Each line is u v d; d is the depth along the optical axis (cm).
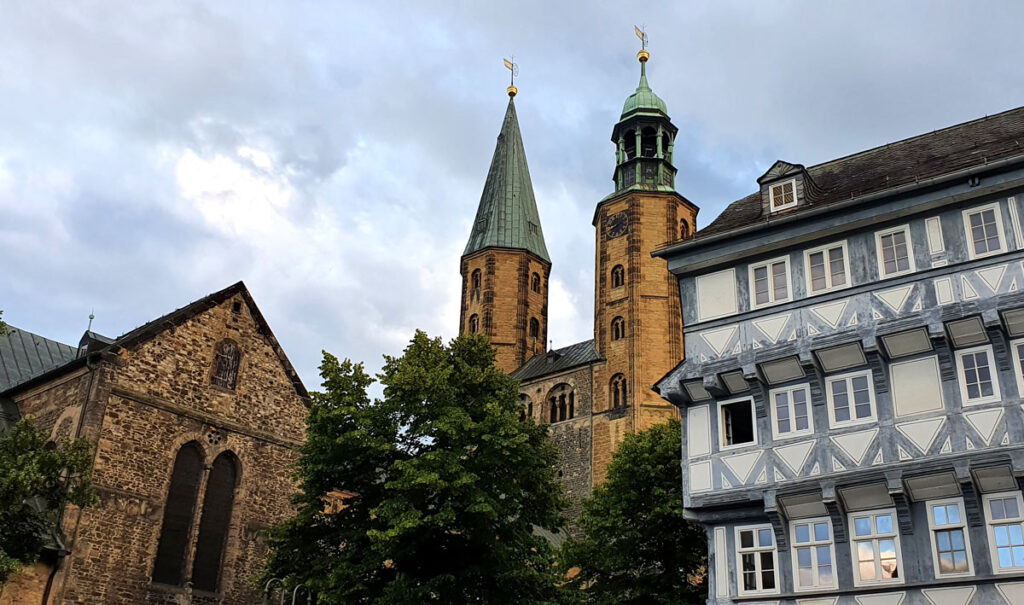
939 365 2716
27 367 4825
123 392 4078
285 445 4638
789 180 3238
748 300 3105
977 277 2702
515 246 9219
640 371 7500
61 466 3025
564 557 3922
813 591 2734
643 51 8800
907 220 2881
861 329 2827
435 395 3356
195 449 4303
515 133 10069
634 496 3866
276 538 3416
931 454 2628
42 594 3675
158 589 3988
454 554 3253
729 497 2936
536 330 9144
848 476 2734
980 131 3222
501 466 3319
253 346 4653
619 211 8125
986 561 2511
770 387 2989
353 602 3192
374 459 3322
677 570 3766
